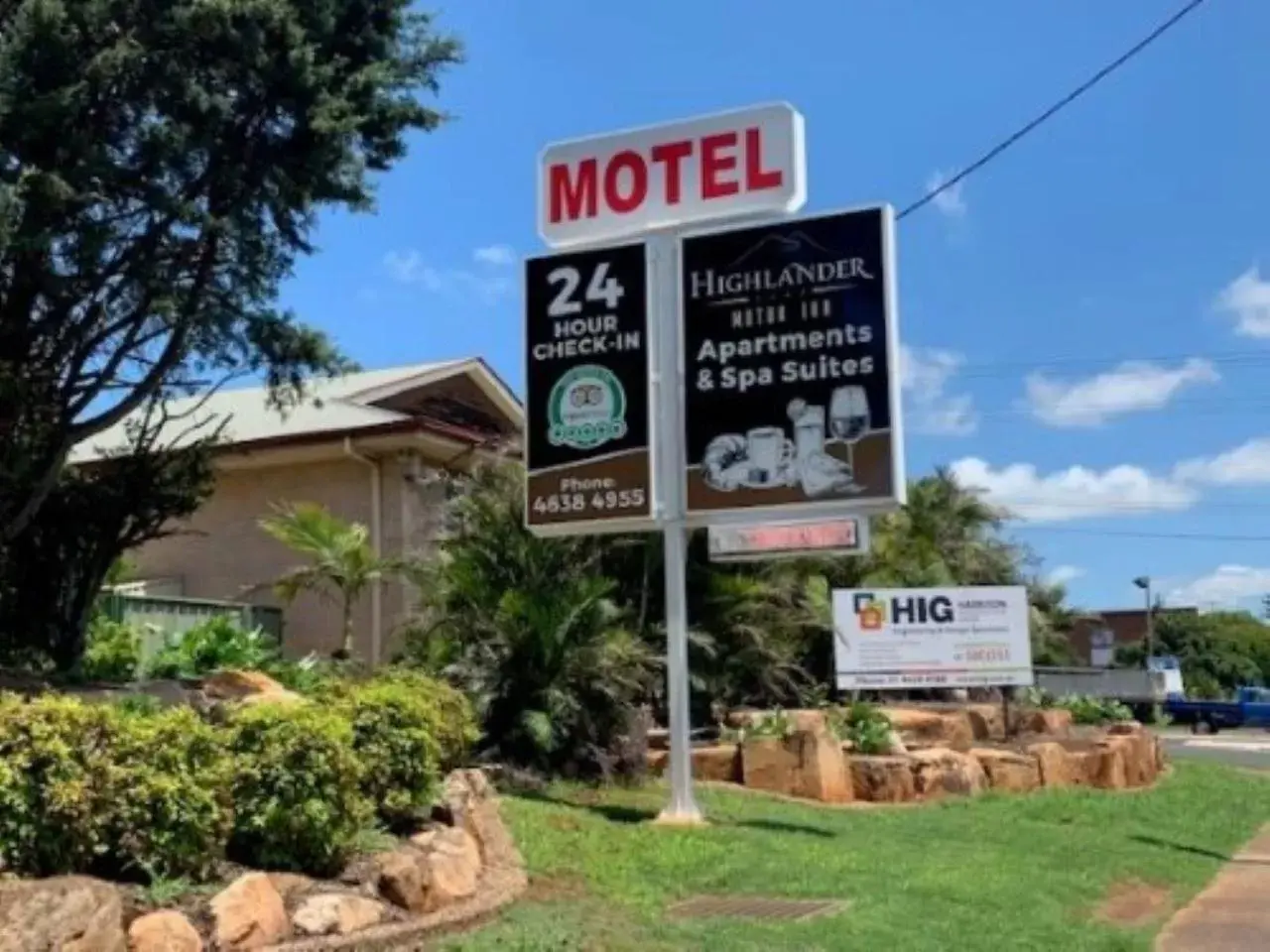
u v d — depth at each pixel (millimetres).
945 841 13352
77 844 6879
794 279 12953
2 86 11578
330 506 23188
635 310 13398
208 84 13070
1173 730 51812
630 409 13289
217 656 16516
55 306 13617
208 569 23781
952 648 20438
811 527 12922
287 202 13734
